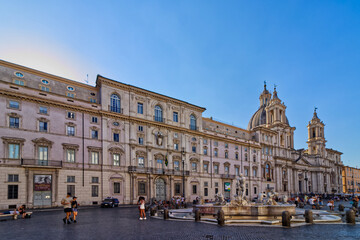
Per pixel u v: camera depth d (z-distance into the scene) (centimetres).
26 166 4191
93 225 2222
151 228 2058
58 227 2108
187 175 6366
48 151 4509
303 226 2164
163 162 6028
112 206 4484
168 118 6300
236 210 2766
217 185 7181
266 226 2138
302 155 11212
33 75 4800
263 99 11444
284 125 9912
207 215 2886
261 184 8475
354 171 15675
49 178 4441
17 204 4075
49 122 4600
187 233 1839
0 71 4434
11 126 4216
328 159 12594
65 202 2319
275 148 9338
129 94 5691
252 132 9056
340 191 13650
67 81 5178
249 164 8206
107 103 5366
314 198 4366
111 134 5300
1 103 4159
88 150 4962
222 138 7488
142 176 5572
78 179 4753
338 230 1977
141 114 5856
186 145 6550
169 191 5997
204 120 7700
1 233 1842
